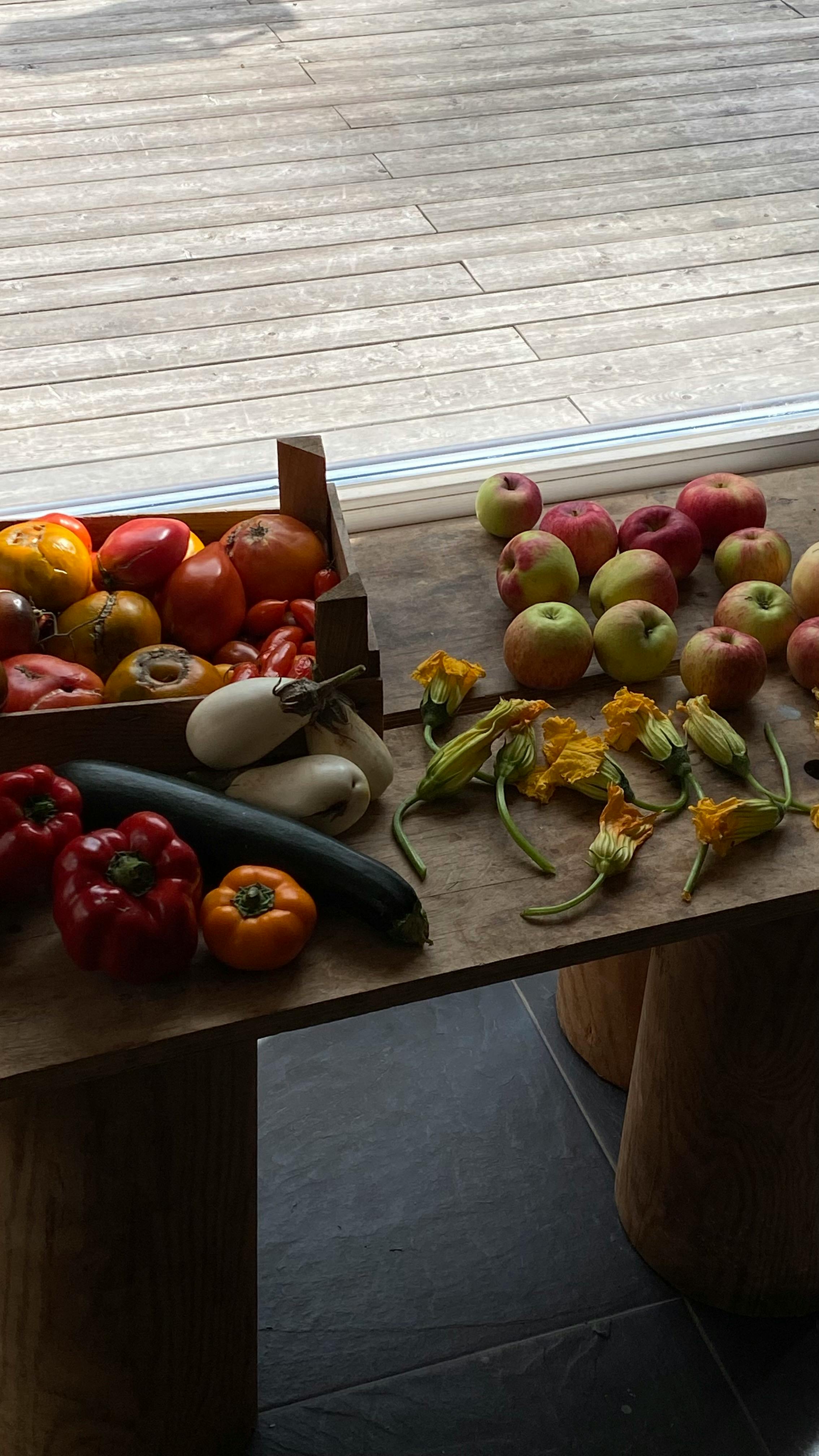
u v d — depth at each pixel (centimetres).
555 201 226
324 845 91
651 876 98
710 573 132
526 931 93
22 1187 104
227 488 163
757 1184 133
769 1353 140
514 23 273
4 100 229
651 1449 131
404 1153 158
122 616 109
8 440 174
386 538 139
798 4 281
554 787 104
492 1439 131
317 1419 133
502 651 122
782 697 116
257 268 205
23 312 192
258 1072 165
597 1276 146
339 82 247
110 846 86
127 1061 83
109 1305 112
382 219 218
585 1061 169
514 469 157
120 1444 123
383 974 89
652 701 111
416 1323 141
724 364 199
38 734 96
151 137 226
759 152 242
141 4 265
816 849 101
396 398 189
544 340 201
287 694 95
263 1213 151
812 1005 121
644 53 266
